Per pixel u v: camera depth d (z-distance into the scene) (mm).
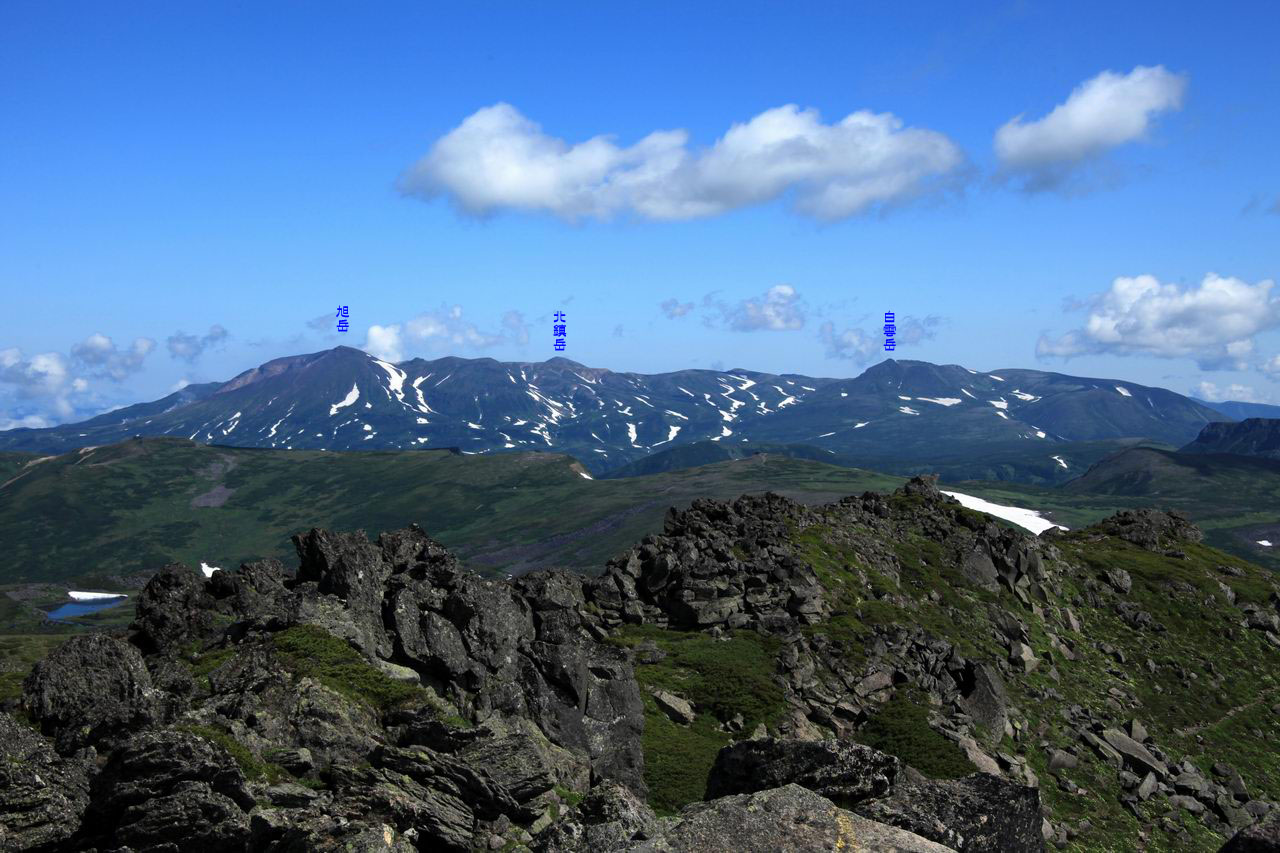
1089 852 62875
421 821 25797
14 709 29250
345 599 42875
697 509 99062
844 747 21891
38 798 21938
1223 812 73625
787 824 16516
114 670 30031
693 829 16375
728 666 67125
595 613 74062
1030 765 71062
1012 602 103312
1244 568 139875
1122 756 78125
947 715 71062
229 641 40188
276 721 30188
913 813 18922
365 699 33500
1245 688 103312
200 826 21984
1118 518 153250
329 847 21641
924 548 106500
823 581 85625
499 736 31344
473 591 46938
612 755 46781
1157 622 113438
